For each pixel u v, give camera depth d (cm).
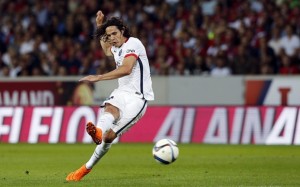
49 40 9188
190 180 3797
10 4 9894
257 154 5731
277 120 6850
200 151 6059
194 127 7056
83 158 5434
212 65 8100
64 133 7175
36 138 7219
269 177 3988
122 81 3669
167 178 3909
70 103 7800
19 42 9194
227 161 5094
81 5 9456
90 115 7150
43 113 7256
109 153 5862
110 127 3528
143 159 5281
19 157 5528
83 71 8306
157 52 8525
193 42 8500
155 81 7838
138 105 3622
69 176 3722
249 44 8156
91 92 7750
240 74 8006
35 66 8525
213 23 8662
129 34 3681
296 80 7488
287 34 8356
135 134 7169
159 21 8956
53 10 9481
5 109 7338
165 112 7131
